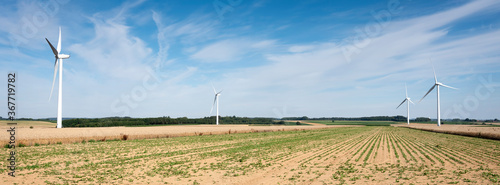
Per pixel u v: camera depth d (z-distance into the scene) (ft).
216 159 87.25
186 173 65.57
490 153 101.76
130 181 57.47
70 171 65.92
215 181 58.08
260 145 133.18
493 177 59.77
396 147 125.39
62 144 124.67
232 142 149.28
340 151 109.81
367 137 198.39
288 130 315.99
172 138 174.70
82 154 93.35
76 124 344.28
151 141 148.36
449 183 55.36
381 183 56.29
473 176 61.26
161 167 72.38
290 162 82.17
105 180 57.88
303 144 139.85
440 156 93.91
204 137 187.11
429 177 61.00
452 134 243.19
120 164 75.87
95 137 146.10
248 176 62.85
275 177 61.82
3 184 52.24
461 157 91.15
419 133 261.44
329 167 73.92
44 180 56.39
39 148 107.14
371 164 78.59
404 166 74.90
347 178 60.85
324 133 254.06
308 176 62.69
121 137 158.20
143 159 85.25
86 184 54.54
